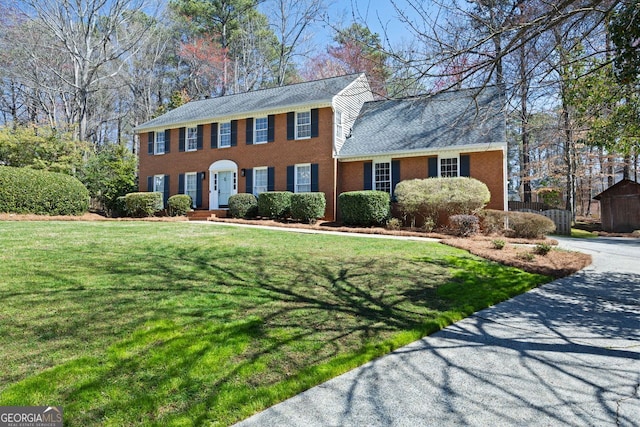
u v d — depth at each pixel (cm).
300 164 1662
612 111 587
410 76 425
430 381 288
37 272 539
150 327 366
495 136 1363
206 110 2002
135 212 1742
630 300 523
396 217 1488
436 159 1462
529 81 457
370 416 241
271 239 984
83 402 244
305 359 315
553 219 1761
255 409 244
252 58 3300
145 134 2031
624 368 312
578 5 429
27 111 2864
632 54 412
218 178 1858
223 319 396
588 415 242
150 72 3192
